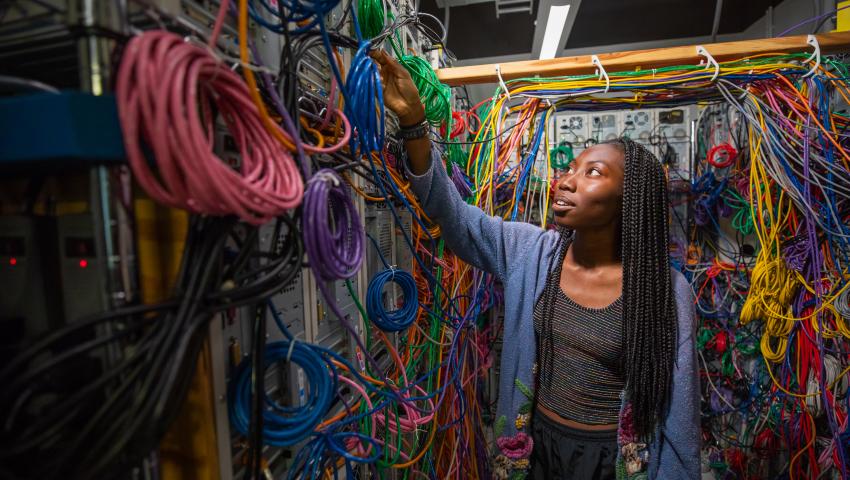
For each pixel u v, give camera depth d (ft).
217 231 1.65
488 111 5.56
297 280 2.94
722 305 8.55
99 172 1.47
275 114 2.32
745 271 8.02
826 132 5.06
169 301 1.49
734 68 5.00
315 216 1.79
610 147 3.31
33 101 1.25
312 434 2.51
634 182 3.16
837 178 5.56
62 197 1.55
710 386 8.86
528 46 13.39
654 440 3.11
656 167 3.21
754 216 5.96
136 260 1.58
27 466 1.48
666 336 3.13
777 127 5.15
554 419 3.49
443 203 3.49
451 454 5.75
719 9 7.89
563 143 8.71
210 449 1.97
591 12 11.42
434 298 4.85
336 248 2.02
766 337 6.81
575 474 3.34
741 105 5.29
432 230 5.56
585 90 5.18
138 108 1.32
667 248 3.23
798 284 6.17
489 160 5.50
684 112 9.19
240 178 1.44
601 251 3.41
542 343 3.52
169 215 1.86
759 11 11.12
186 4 1.77
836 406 6.23
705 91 5.35
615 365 3.25
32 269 1.59
